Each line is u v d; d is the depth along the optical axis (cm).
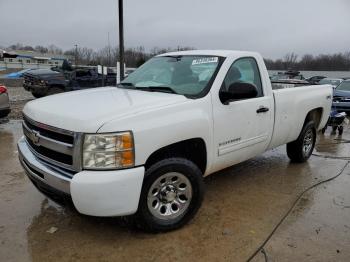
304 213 394
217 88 376
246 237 338
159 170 320
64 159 305
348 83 1338
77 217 371
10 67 6694
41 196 424
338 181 505
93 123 288
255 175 520
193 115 342
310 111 566
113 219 367
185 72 412
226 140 388
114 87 450
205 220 370
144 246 319
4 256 301
